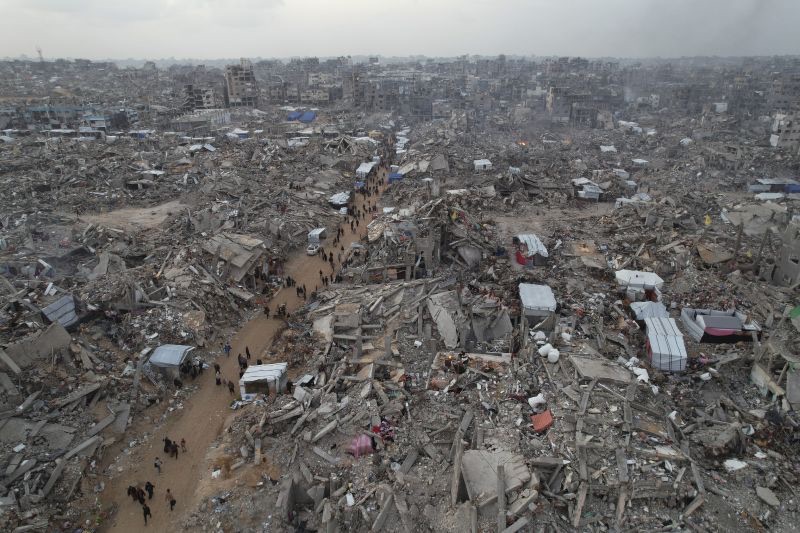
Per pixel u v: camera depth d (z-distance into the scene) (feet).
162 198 252.01
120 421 100.94
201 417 106.63
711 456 85.61
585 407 90.63
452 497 76.84
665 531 72.59
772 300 136.77
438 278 155.84
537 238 176.65
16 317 117.91
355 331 126.82
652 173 309.22
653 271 155.74
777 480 81.20
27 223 197.16
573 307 135.13
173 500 84.99
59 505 83.87
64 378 103.35
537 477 78.33
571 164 318.24
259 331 138.72
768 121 455.22
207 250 162.09
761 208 210.59
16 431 91.61
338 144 353.92
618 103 572.10
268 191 248.32
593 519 73.97
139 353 117.39
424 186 258.57
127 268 159.74
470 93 643.86
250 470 89.40
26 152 318.24
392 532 74.84
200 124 454.81
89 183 258.98
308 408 100.73
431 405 98.99
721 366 110.42
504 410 94.58
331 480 84.12
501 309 131.95
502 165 311.27
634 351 117.08
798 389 96.43
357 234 214.69
